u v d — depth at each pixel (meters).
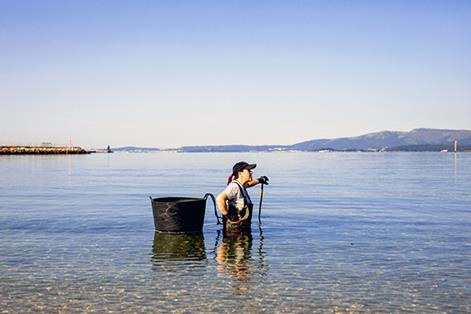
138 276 7.05
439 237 10.03
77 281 6.80
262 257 8.21
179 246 9.10
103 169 46.22
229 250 8.76
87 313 5.60
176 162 76.00
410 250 8.75
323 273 7.20
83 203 16.36
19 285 6.62
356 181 29.17
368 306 5.82
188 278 6.95
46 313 5.60
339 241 9.59
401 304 5.88
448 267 7.56
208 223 11.89
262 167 56.16
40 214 13.53
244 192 10.95
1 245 9.23
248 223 10.95
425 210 14.62
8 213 13.76
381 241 9.60
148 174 37.03
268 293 6.27
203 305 5.84
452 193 20.61
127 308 5.75
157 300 6.02
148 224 11.74
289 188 23.58
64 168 47.09
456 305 5.86
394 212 14.11
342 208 15.08
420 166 58.94
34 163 60.38
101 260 8.02
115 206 15.45
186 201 10.74
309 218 12.81
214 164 65.12
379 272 7.26
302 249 8.84
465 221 12.34
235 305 5.84
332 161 88.31
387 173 40.09
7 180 28.81
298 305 5.84
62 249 8.86
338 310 5.69
